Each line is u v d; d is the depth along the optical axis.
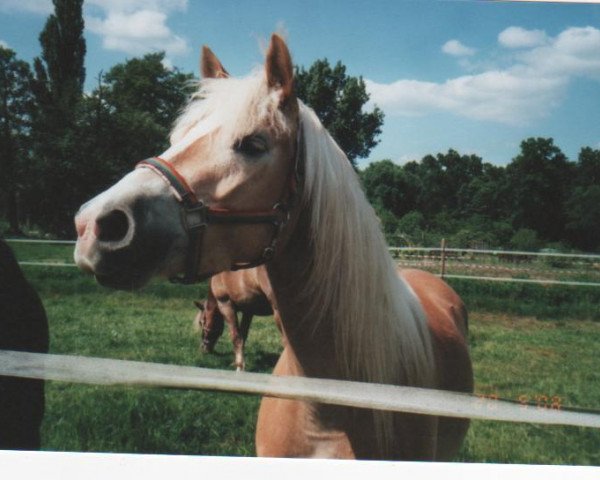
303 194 1.50
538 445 3.53
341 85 28.61
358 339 1.54
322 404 1.57
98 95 25.48
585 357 6.12
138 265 1.33
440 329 2.08
